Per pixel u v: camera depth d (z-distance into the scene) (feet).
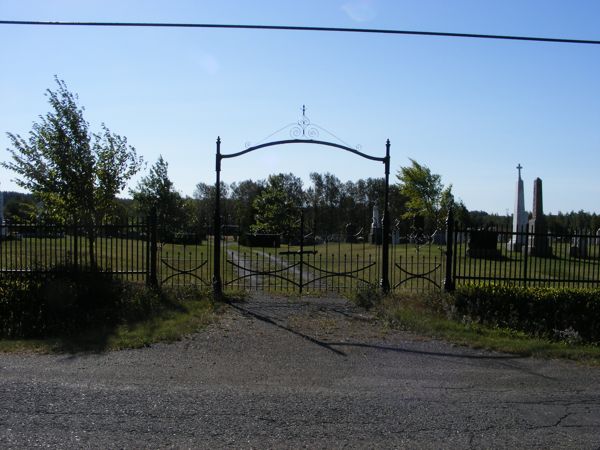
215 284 39.40
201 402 19.20
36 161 43.09
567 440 16.63
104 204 45.44
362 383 21.95
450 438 16.61
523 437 16.81
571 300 34.30
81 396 19.49
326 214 200.44
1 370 22.59
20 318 31.24
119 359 24.62
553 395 20.98
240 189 237.25
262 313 34.86
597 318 33.63
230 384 21.40
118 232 48.11
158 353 25.77
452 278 39.29
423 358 25.96
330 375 22.97
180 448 15.48
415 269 60.59
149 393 20.02
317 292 42.93
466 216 142.00
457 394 20.84
